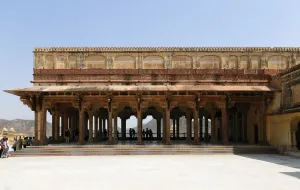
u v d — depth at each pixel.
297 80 21.12
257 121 26.41
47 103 25.11
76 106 25.11
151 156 21.11
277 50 27.48
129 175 12.84
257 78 26.86
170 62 27.33
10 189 10.21
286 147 21.98
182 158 19.64
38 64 27.14
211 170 14.19
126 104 26.61
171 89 24.31
